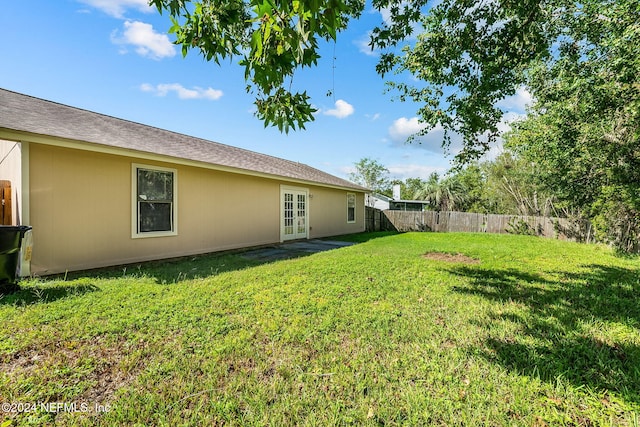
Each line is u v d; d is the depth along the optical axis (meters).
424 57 4.15
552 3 4.13
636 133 5.63
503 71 4.02
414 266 5.89
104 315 3.07
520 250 8.59
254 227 9.45
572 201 10.31
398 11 3.85
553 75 6.85
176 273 5.27
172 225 6.95
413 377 2.10
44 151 4.89
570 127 8.13
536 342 2.64
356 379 2.07
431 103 4.51
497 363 2.28
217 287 4.22
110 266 5.78
